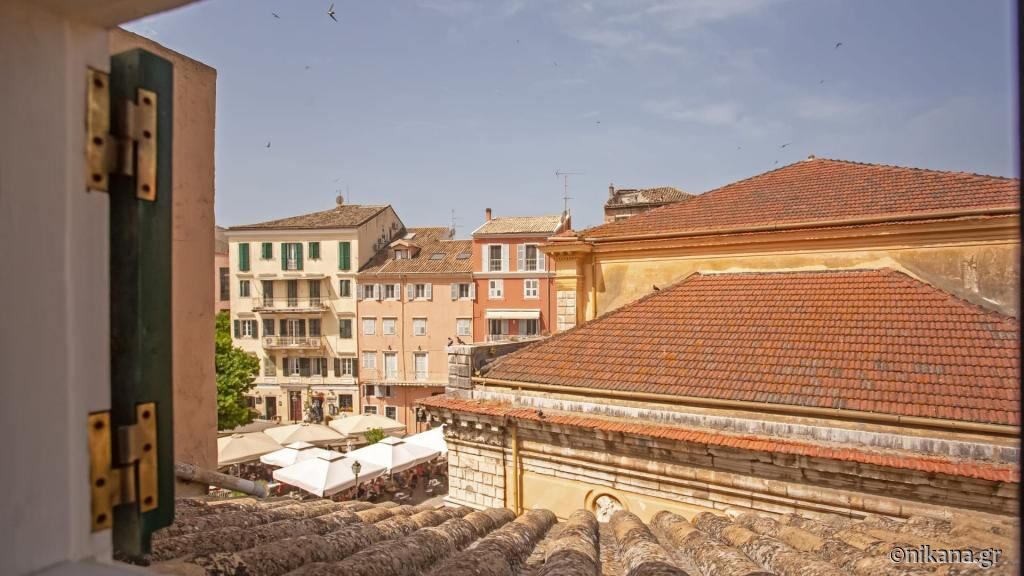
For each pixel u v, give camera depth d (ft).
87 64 7.18
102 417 7.33
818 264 47.37
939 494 28.37
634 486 36.22
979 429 27.99
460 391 44.19
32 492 6.66
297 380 145.89
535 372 42.27
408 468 86.48
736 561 19.16
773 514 31.94
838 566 18.48
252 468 97.91
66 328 6.98
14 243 6.56
